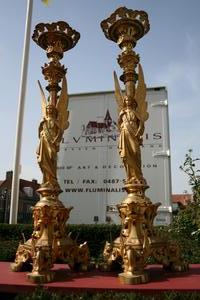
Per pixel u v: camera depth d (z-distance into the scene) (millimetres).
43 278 4707
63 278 5035
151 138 10891
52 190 5742
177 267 5359
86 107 11672
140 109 5789
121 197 10836
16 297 4148
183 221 10117
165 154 10711
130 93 5855
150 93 11258
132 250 4902
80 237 10234
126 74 5988
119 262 5523
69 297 4066
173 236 9531
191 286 4418
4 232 10828
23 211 37219
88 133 11469
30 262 5527
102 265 5645
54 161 5863
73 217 10945
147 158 10766
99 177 11094
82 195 11070
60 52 6512
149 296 4148
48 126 5934
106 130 11375
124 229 5379
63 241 5520
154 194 10492
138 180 5559
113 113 11469
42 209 5496
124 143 5582
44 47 6727
